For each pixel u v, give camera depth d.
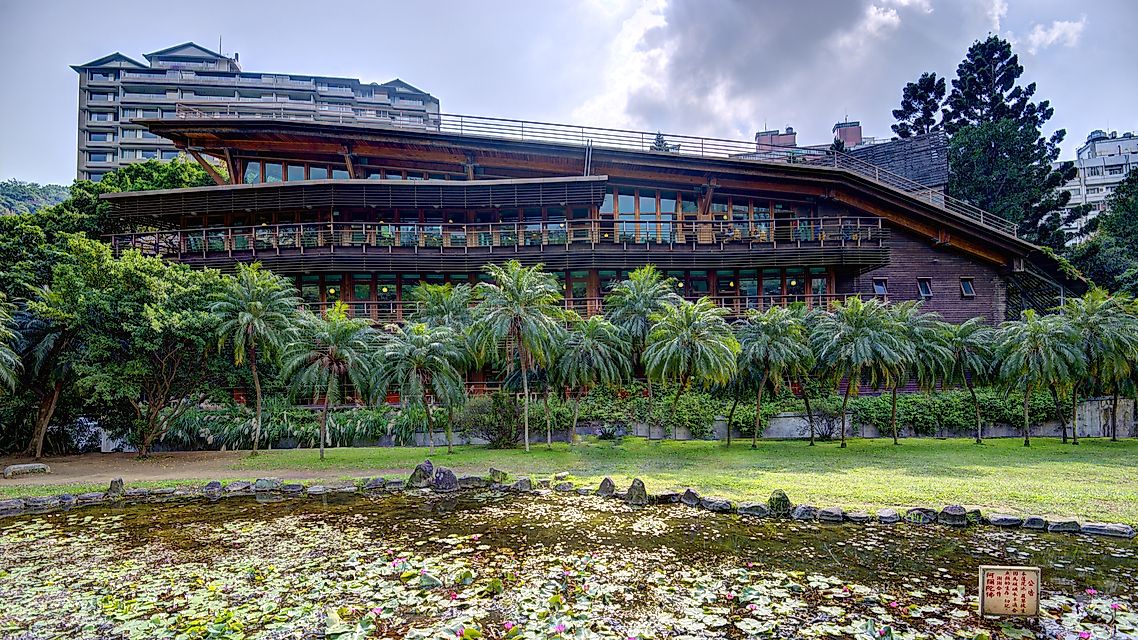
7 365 19.03
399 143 33.53
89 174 71.25
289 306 22.17
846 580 8.43
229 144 34.78
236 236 30.91
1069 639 6.55
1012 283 36.75
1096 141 98.69
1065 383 23.75
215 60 78.25
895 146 39.06
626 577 8.63
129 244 30.44
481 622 7.16
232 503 14.48
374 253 30.91
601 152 32.88
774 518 12.17
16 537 11.46
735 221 31.84
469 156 34.28
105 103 72.31
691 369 23.02
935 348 23.36
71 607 7.77
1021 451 21.59
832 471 17.08
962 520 11.51
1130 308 24.53
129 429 23.55
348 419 25.62
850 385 23.30
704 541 10.53
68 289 20.88
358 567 9.30
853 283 33.19
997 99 50.28
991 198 44.53
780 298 32.31
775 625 6.97
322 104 72.38
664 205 35.00
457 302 27.56
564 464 19.11
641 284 27.44
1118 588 8.10
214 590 8.33
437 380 21.08
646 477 16.39
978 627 6.86
